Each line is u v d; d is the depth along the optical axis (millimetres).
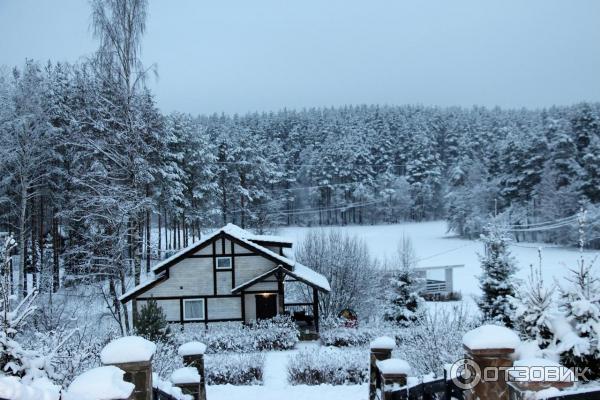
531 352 6516
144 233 32969
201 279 25094
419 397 6574
